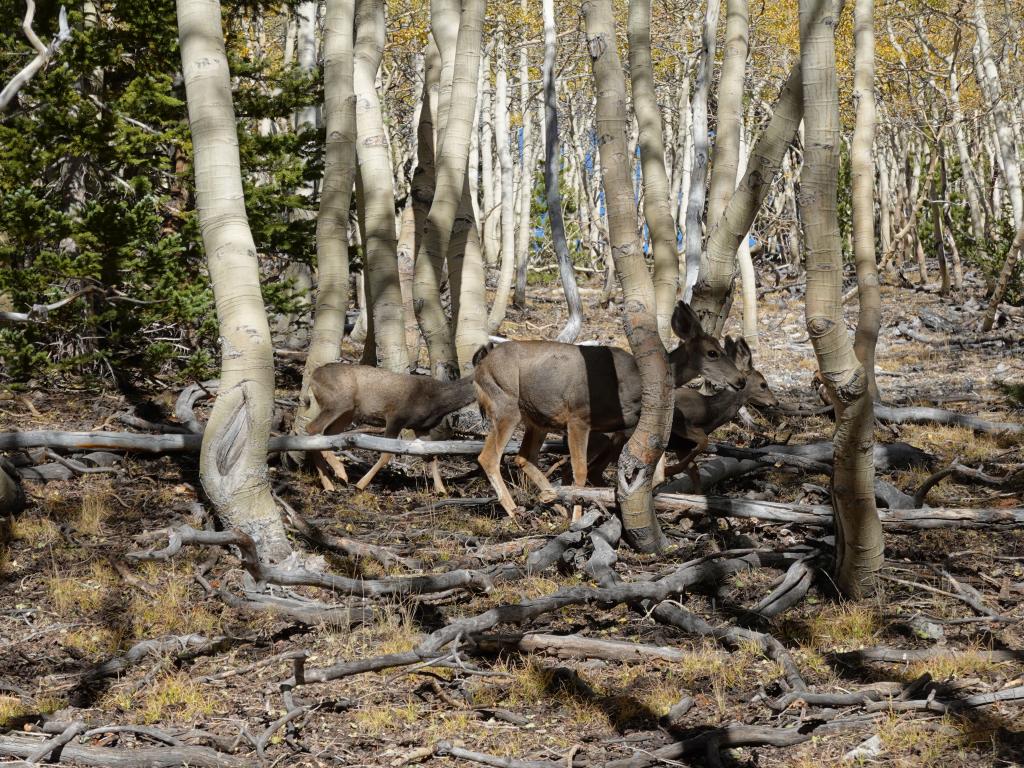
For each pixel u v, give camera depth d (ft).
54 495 28.43
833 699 16.72
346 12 33.83
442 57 40.47
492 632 19.81
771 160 27.22
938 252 98.27
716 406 28.19
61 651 19.30
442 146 37.73
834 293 19.72
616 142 22.90
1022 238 72.95
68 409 39.37
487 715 16.75
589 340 73.92
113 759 14.98
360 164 37.52
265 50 91.15
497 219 121.70
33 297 38.42
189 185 43.47
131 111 40.34
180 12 23.39
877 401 45.16
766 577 23.40
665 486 29.63
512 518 27.66
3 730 16.01
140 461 32.30
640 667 18.57
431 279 37.47
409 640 19.19
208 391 38.99
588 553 24.25
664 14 103.55
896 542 25.86
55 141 39.52
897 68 109.09
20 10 38.93
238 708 17.01
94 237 38.01
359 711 16.79
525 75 97.66
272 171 45.83
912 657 18.37
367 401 31.30
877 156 124.88
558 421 26.86
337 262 33.83
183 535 19.08
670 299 28.73
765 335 81.15
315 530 24.25
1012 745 15.20
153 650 18.84
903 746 15.30
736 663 18.28
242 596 21.52
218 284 23.27
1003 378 58.65
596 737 15.97
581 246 140.87
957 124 106.73
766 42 103.96
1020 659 18.25
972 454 36.60
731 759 15.12
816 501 29.53
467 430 36.70
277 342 57.52
